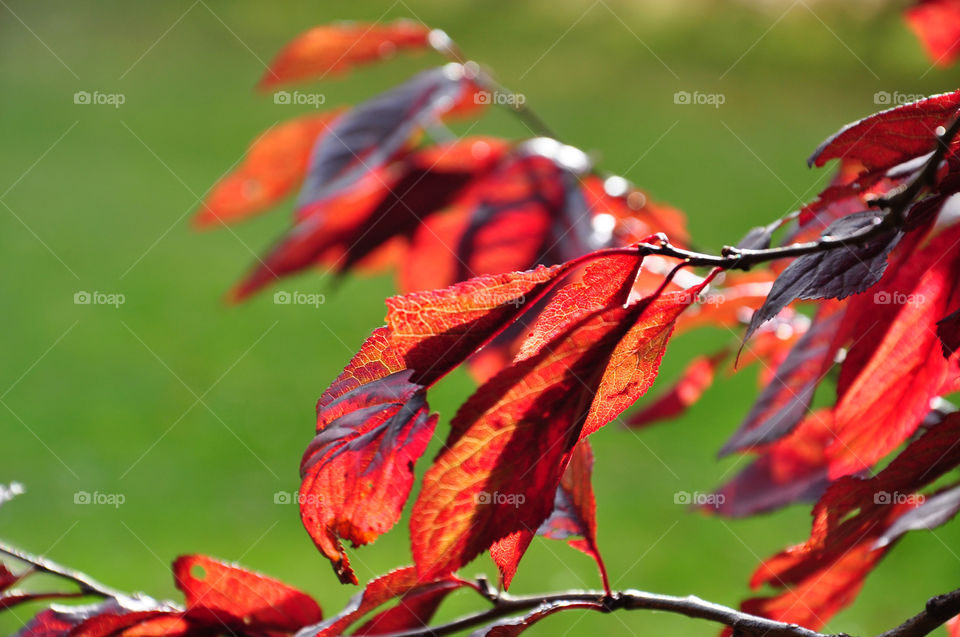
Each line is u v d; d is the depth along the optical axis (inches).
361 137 43.7
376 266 51.4
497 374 22.1
